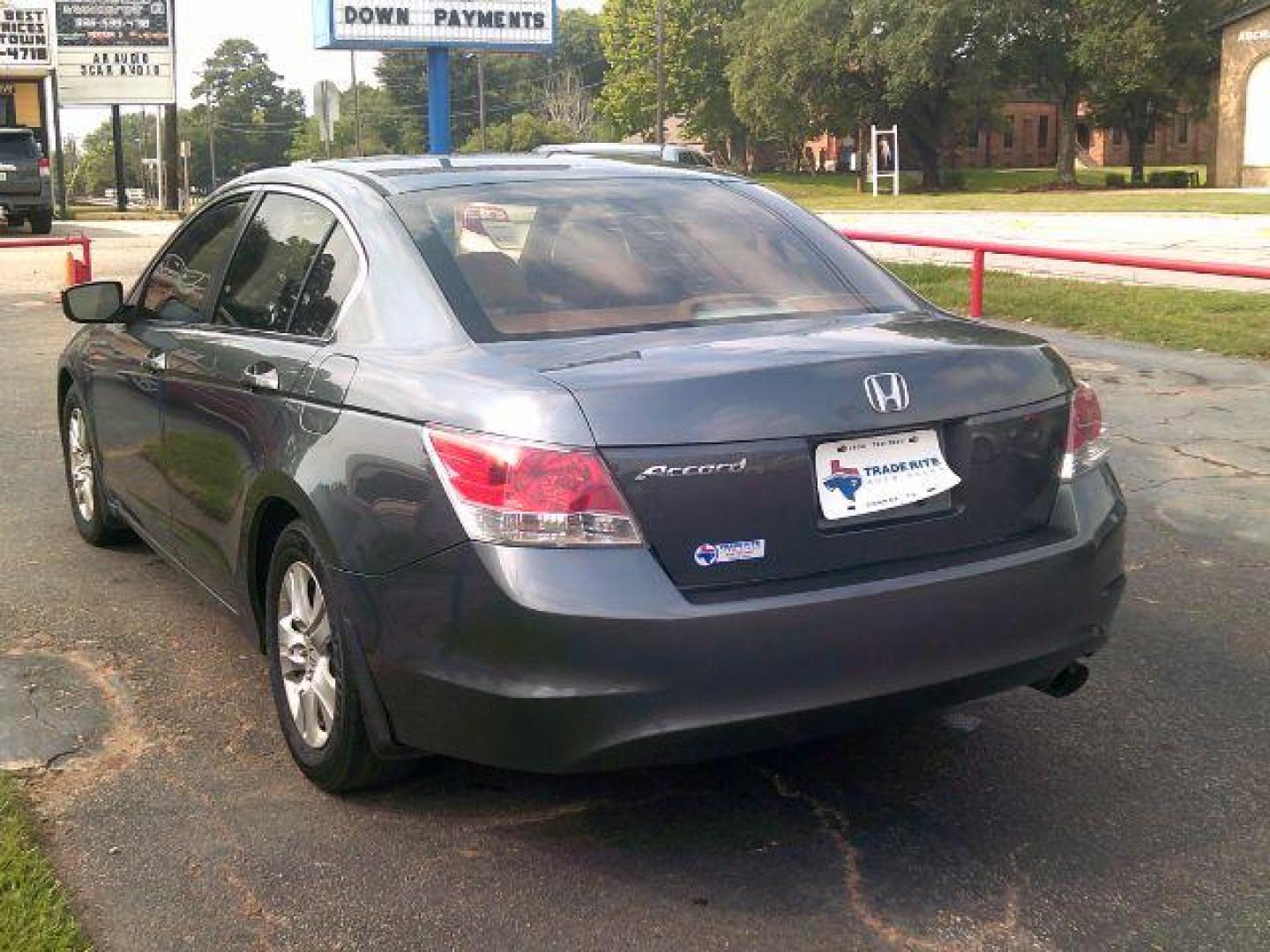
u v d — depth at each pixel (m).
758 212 4.22
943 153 71.56
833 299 3.85
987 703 4.27
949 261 17.75
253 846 3.38
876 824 3.50
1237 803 3.60
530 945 2.95
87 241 14.84
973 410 3.31
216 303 4.52
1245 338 10.78
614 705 2.92
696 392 3.03
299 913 3.08
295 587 3.68
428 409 3.17
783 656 3.00
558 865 3.30
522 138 98.25
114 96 38.34
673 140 100.38
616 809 3.59
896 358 3.26
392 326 3.55
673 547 3.00
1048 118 94.50
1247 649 4.69
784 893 3.16
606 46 87.06
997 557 3.28
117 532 5.86
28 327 13.38
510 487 2.96
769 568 3.08
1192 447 7.63
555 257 3.74
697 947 2.94
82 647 4.75
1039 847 3.38
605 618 2.90
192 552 4.52
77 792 3.67
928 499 3.26
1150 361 10.32
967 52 56.84
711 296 3.71
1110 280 14.80
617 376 3.05
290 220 4.28
